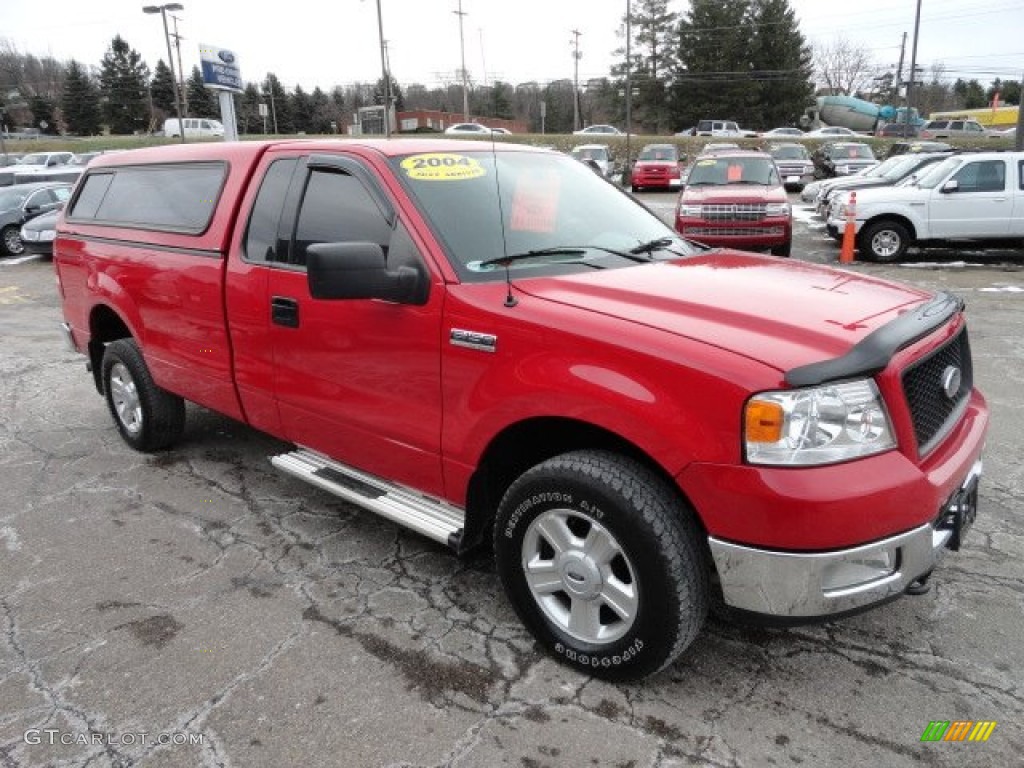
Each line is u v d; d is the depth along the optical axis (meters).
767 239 12.61
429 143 3.59
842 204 13.59
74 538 3.98
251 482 4.66
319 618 3.24
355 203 3.36
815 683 2.78
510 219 3.33
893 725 2.58
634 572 2.54
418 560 3.71
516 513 2.84
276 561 3.71
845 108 61.53
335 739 2.56
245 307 3.80
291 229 3.61
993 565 3.52
